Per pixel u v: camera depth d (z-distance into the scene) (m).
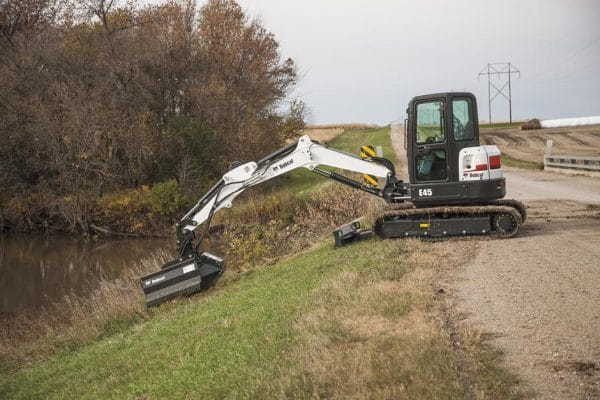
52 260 30.16
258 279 14.67
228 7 48.53
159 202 35.72
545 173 35.44
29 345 15.59
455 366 6.37
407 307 8.33
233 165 14.80
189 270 14.88
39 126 37.69
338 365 6.74
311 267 13.09
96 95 39.66
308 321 8.41
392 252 11.96
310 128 92.81
